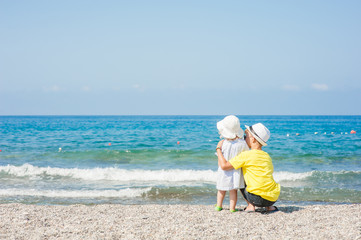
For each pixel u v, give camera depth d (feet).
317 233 14.25
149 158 49.47
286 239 13.52
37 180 32.99
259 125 18.08
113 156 51.03
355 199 25.73
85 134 98.78
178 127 148.77
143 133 103.65
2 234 14.43
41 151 55.62
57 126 162.50
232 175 18.08
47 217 17.66
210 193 27.63
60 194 26.68
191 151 54.95
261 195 17.30
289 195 27.07
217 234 14.34
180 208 20.13
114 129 129.49
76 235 14.35
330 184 31.53
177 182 32.27
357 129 137.39
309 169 41.22
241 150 17.84
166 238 13.85
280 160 47.91
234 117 18.02
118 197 26.09
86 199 25.31
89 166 43.11
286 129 139.44
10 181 32.42
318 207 20.01
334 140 78.13
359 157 50.21
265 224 15.89
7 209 19.66
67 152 53.98
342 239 13.32
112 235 14.32
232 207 18.57
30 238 13.93
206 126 160.76
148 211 19.25
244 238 13.79
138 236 14.14
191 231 14.78
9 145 65.51
